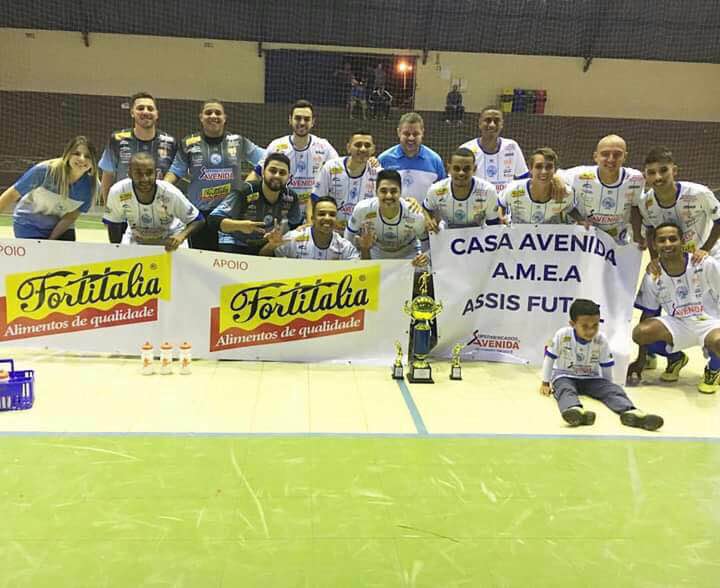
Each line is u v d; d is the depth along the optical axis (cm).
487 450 335
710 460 330
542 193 469
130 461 309
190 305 462
